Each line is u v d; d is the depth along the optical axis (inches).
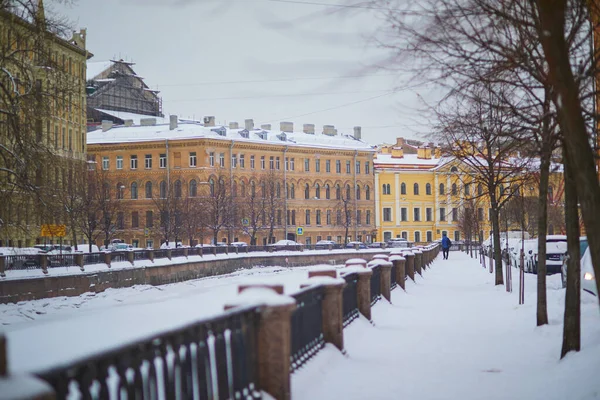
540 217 680.4
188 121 4690.0
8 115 1218.6
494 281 1358.3
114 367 227.1
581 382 417.7
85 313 1659.7
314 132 4739.2
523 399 405.1
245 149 4116.6
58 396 196.1
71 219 2502.5
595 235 296.7
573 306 514.9
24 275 1710.1
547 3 292.8
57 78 1312.7
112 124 4284.0
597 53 444.5
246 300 354.0
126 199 4040.4
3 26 1206.3
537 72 487.8
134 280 2203.5
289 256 3353.8
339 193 4507.9
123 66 4879.4
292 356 424.2
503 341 616.7
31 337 1066.1
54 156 1346.0
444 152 1232.2
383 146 5027.1
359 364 506.0
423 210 4788.4
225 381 315.3
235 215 3799.2
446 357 539.2
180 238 3713.1
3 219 1316.4
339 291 526.0
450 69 477.4
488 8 464.4
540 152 494.3
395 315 816.9
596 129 466.9
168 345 267.6
